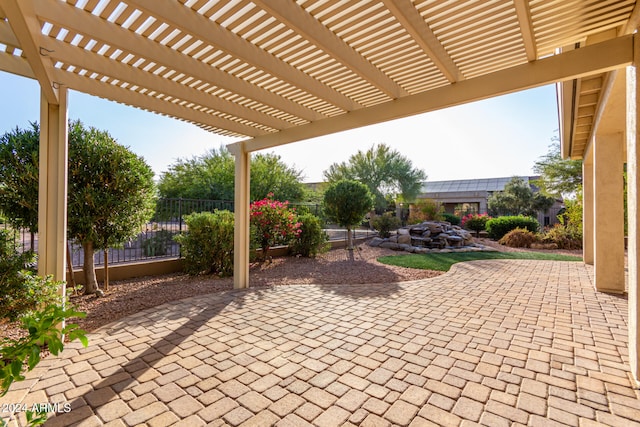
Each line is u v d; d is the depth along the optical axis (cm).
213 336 355
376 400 237
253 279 662
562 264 829
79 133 503
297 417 217
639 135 247
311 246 975
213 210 809
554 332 365
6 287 312
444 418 216
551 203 2003
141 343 336
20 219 473
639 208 250
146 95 397
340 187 1108
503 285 601
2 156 455
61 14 228
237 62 327
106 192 510
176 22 232
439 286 594
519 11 221
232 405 231
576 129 580
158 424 210
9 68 293
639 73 243
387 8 223
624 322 397
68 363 292
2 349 128
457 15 250
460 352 315
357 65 303
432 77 352
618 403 231
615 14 242
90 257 529
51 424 209
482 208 2416
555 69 281
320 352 315
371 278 670
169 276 674
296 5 237
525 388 252
